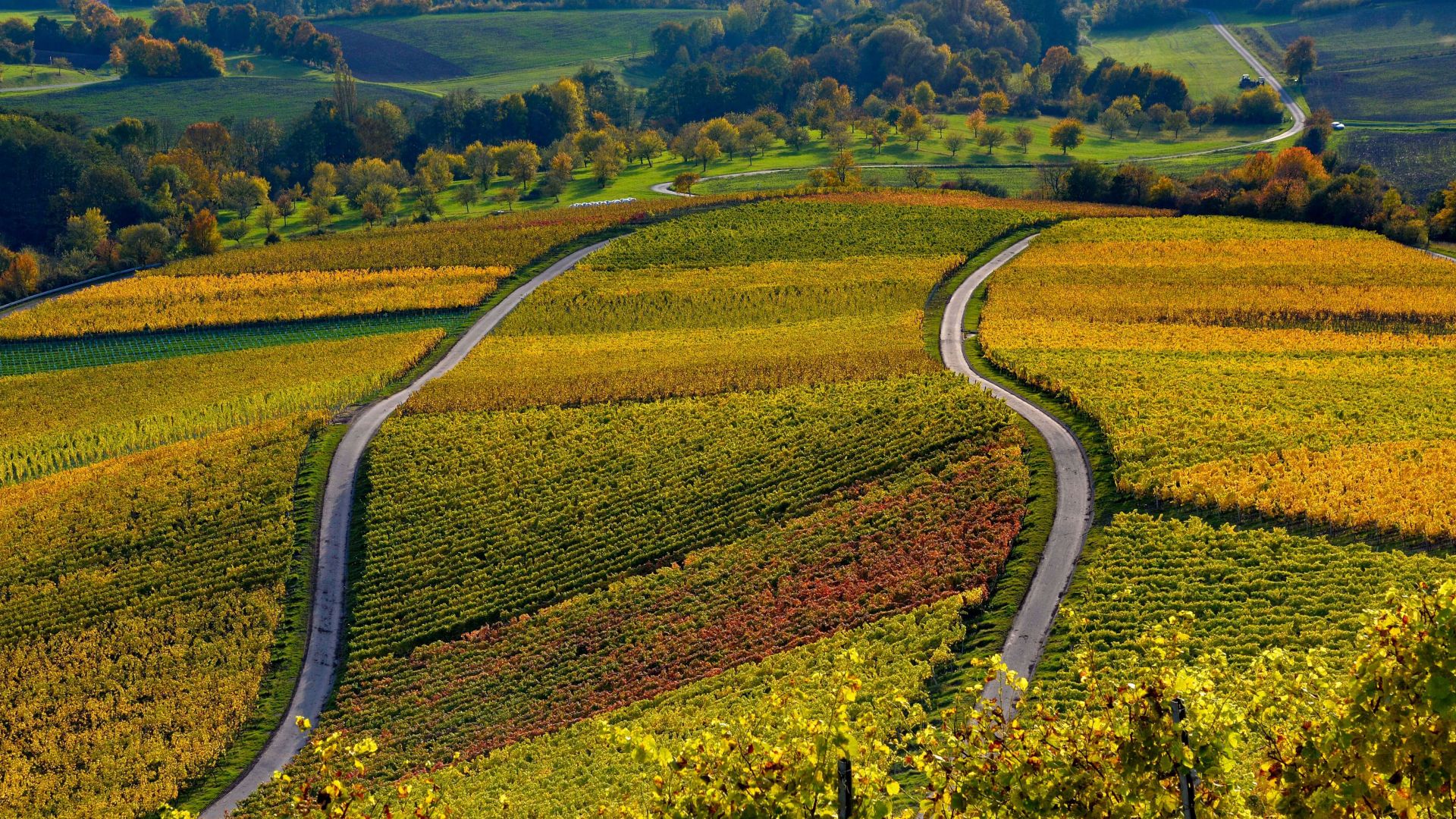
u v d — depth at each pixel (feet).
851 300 376.48
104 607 227.61
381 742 187.21
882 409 269.85
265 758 189.47
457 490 256.52
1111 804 57.77
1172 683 57.93
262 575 232.94
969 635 178.91
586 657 199.93
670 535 233.14
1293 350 305.12
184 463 274.98
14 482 285.43
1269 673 62.80
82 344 368.89
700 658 192.95
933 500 224.33
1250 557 186.39
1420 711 53.78
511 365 334.24
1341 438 229.45
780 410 278.26
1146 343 315.78
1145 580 184.44
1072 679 157.69
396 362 338.75
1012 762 59.16
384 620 219.00
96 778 184.03
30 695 205.16
